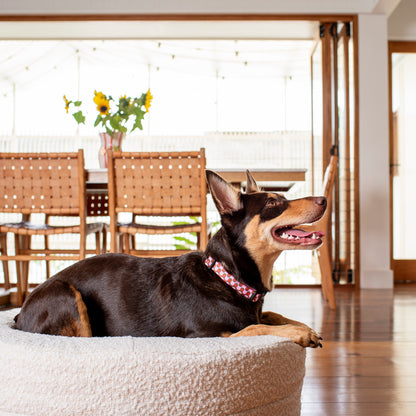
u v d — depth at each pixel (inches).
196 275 55.8
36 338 47.9
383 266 182.9
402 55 206.7
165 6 184.9
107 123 136.0
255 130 331.0
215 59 291.6
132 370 43.6
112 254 62.0
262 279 56.6
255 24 189.6
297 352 50.7
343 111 186.5
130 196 109.7
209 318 53.6
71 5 184.4
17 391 46.1
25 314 56.2
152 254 115.0
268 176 122.7
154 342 45.9
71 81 326.3
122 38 205.2
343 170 186.4
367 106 184.1
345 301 148.3
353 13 184.9
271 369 47.7
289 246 55.4
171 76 325.1
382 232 183.0
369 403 63.1
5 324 57.1
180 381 43.8
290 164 326.0
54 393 44.8
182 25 190.9
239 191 57.2
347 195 185.5
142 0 184.5
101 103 131.6
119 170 109.0
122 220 268.5
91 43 273.0
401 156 207.5
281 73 316.8
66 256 114.4
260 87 331.0
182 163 108.3
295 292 170.7
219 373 44.6
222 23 188.7
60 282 56.9
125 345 45.1
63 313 54.2
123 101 133.1
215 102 331.3
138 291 56.7
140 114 133.7
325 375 74.7
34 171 111.7
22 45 268.5
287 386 50.3
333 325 111.0
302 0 185.3
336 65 188.5
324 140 188.5
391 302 146.3
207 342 46.4
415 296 159.6
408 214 207.8
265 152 326.6
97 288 57.6
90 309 57.0
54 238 274.2
